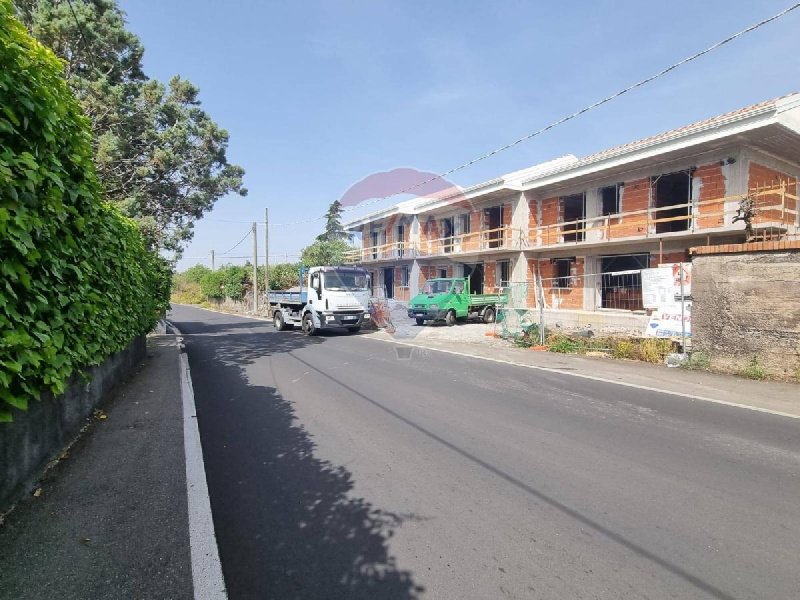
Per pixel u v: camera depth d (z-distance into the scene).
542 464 3.86
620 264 16.09
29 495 2.92
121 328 5.81
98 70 13.44
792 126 10.95
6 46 2.43
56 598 1.94
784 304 7.11
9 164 2.39
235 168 19.17
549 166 19.91
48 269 3.05
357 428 4.86
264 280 31.45
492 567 2.44
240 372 8.23
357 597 2.20
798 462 3.89
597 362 9.10
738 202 11.97
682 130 13.62
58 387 2.96
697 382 7.07
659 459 3.96
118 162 14.56
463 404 5.85
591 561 2.49
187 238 18.59
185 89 17.06
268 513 3.03
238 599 2.18
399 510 3.07
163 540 2.44
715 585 2.29
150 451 3.74
